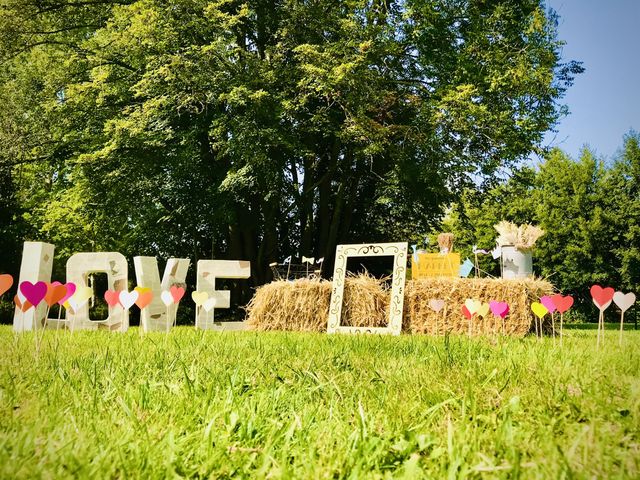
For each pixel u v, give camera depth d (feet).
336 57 40.52
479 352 10.68
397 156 43.62
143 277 21.76
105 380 7.04
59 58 50.06
